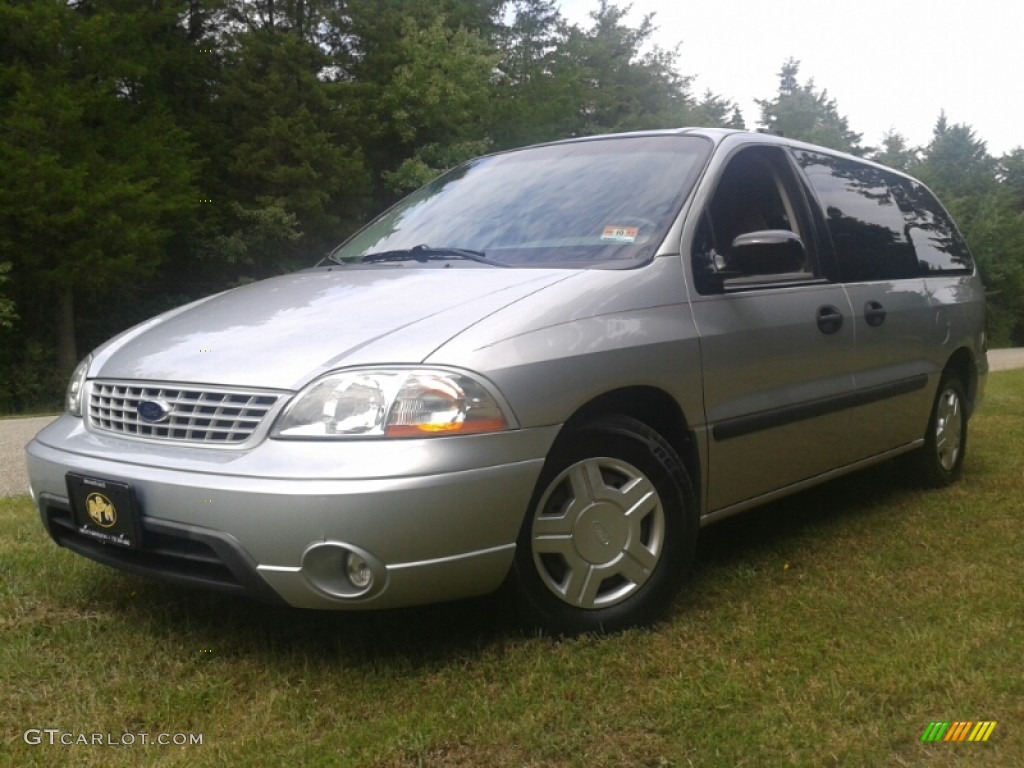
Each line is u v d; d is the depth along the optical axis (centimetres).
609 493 303
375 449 256
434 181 459
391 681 273
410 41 2808
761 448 363
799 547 404
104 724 250
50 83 1919
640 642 299
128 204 1922
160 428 283
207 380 279
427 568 261
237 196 2491
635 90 4088
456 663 283
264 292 352
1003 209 4928
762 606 331
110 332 2375
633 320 312
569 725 246
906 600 335
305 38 2694
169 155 2105
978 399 550
